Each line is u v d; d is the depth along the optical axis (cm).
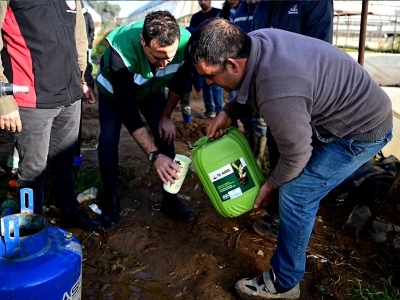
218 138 235
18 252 166
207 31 179
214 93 617
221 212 235
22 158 246
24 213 183
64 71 238
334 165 202
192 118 632
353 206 332
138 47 253
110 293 240
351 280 252
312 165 203
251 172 227
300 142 179
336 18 1330
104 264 266
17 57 222
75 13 244
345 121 193
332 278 253
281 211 214
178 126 559
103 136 287
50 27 223
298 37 192
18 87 192
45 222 179
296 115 174
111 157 288
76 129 270
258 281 232
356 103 188
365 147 201
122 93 259
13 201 242
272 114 175
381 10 1036
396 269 265
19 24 215
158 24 232
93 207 329
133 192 360
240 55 180
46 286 162
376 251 283
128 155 436
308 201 208
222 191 228
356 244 290
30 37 219
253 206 230
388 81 447
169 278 254
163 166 253
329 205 337
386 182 324
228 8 513
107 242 288
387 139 206
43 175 256
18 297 158
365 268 266
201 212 330
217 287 244
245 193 228
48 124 243
